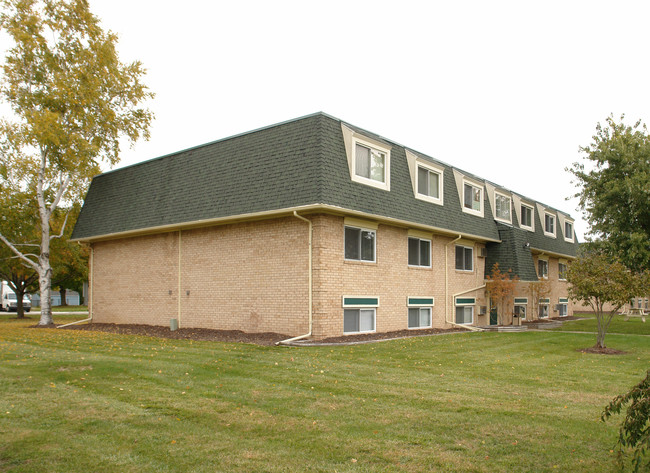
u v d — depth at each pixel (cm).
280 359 1144
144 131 2595
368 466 515
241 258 1720
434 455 549
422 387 880
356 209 1568
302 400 777
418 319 1969
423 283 1984
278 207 1543
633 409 468
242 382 900
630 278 1423
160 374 958
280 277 1608
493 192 2569
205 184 1858
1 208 2462
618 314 3684
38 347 1359
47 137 2144
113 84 2450
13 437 589
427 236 2016
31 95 2269
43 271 2384
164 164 2111
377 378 950
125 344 1431
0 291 4441
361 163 1677
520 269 2391
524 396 827
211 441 584
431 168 2036
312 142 1563
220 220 1708
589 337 1812
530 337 1780
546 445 585
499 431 634
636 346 1554
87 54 2328
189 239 1900
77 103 2294
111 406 730
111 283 2242
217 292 1786
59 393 805
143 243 2094
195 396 796
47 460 519
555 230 3369
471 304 2294
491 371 1055
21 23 2212
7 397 776
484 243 2447
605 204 2112
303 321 1542
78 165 2339
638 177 2002
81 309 4566
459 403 770
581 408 753
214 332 1711
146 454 540
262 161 1694
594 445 587
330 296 1541
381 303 1752
